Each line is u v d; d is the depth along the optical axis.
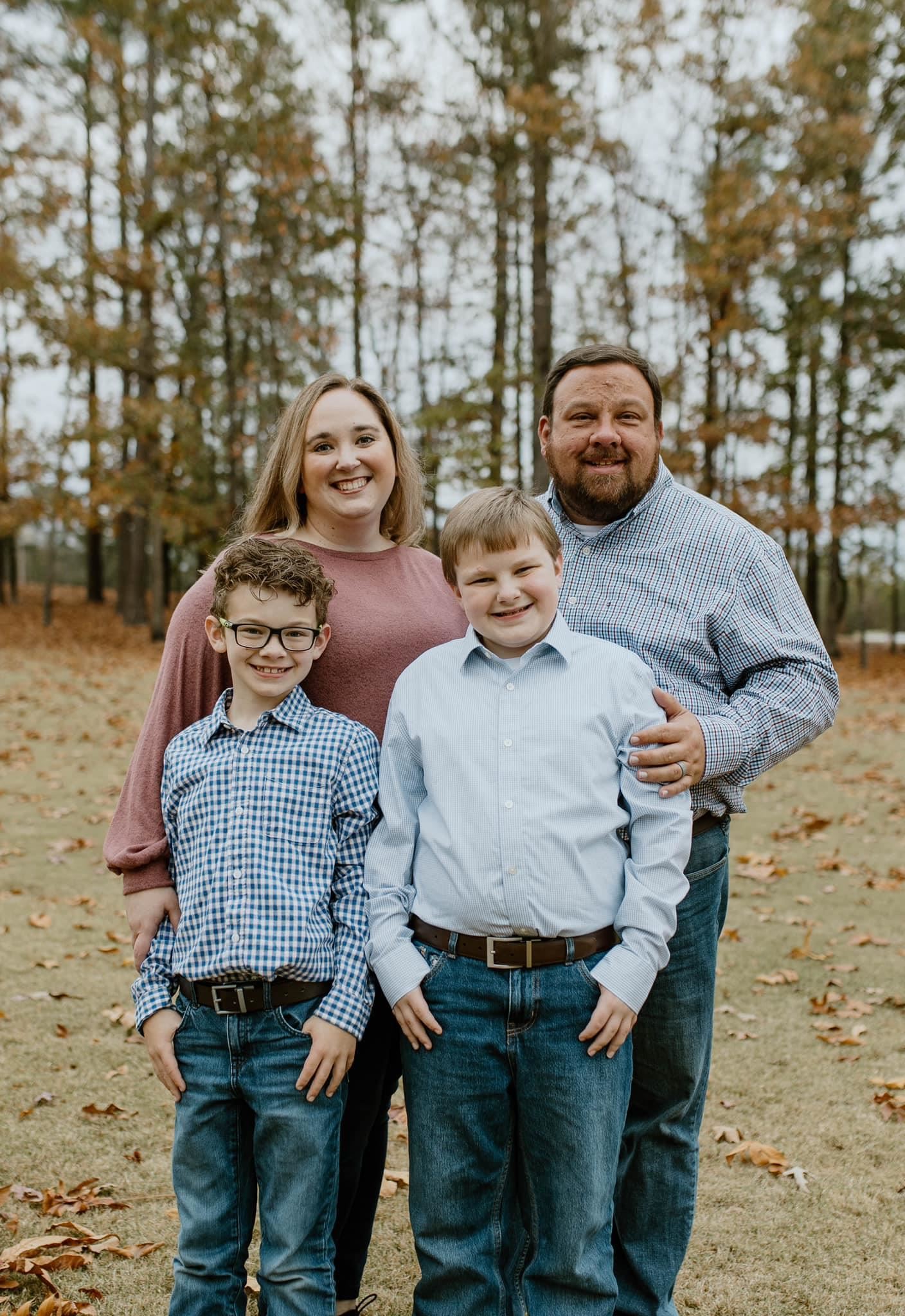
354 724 2.09
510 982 1.89
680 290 16.95
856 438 19.86
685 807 1.95
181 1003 1.98
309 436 2.22
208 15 17.14
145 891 2.04
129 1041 3.77
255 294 19.70
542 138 15.74
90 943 4.78
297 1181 1.87
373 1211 2.29
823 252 18.33
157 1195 2.83
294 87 18.17
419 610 2.27
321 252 19.36
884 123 18.03
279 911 1.91
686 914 2.13
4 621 23.94
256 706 2.07
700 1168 3.03
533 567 1.97
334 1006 1.91
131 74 19.73
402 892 1.99
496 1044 1.90
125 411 18.95
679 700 2.15
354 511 2.22
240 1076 1.91
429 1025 1.91
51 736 10.27
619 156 16.77
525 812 1.89
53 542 23.19
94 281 19.05
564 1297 1.89
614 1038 1.86
